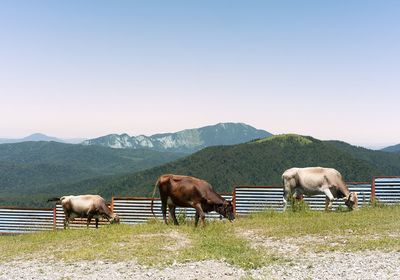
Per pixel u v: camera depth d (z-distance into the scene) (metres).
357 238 15.18
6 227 28.16
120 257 13.91
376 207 24.19
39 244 17.50
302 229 17.44
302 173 24.20
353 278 10.74
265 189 26.27
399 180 25.22
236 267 12.41
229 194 26.75
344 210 23.80
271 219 20.94
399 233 15.77
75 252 14.93
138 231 18.86
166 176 20.62
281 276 11.21
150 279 11.41
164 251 14.59
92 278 11.69
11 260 14.60
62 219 27.69
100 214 25.30
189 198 19.92
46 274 12.30
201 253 14.07
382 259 12.30
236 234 17.83
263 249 14.49
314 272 11.42
